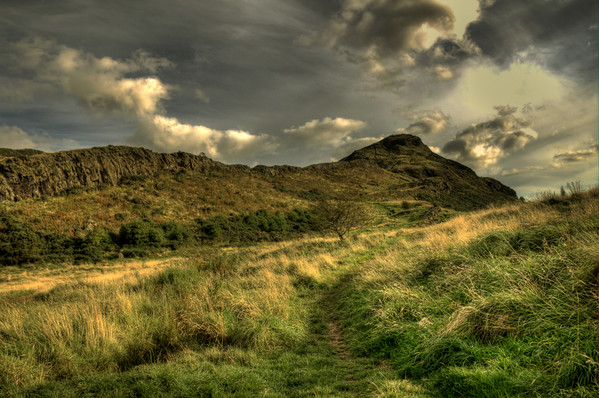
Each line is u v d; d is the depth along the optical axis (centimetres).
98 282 1638
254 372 446
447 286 612
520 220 886
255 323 607
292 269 1232
